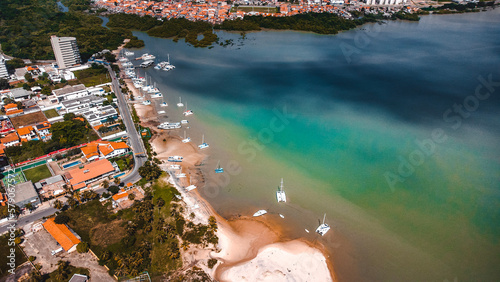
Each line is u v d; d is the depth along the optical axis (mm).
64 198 135625
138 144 176500
